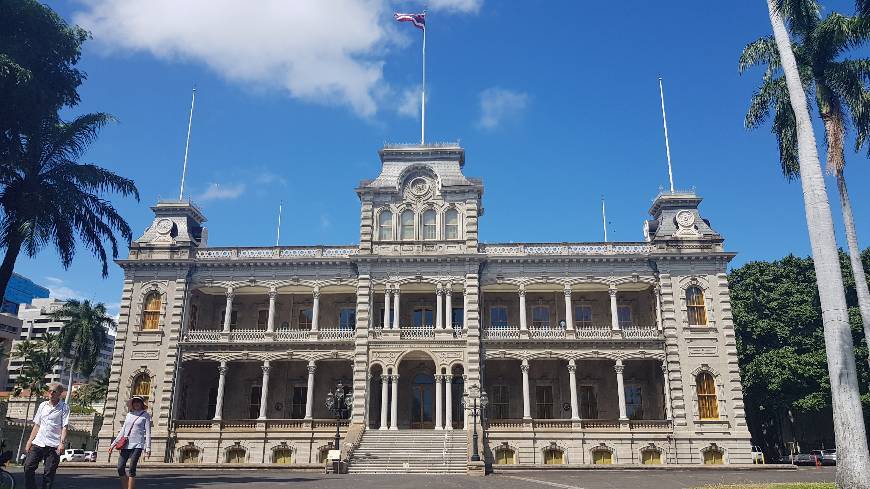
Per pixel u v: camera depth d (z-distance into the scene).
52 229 37.28
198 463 49.03
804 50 33.25
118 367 54.03
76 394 106.19
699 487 27.73
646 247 54.84
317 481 32.84
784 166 34.16
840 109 32.56
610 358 52.22
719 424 50.03
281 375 56.50
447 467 43.53
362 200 56.50
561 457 50.22
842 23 31.59
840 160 31.88
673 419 50.28
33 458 17.06
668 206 56.06
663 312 52.56
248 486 28.38
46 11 35.25
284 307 58.47
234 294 57.03
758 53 33.88
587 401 54.66
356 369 52.03
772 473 41.31
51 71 36.97
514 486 31.19
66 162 37.94
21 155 35.56
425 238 55.69
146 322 55.34
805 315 61.12
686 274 53.44
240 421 52.75
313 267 56.09
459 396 54.00
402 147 57.81
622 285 54.50
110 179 38.75
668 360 51.44
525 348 52.69
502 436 50.53
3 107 33.88
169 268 56.28
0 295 35.09
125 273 56.38
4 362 112.19
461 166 58.81
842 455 24.38
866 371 57.00
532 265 54.72
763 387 60.00
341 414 46.28
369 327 52.94
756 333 61.97
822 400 56.28
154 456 51.44
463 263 54.19
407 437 48.19
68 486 26.02
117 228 39.97
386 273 54.47
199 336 55.22
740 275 67.44
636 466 45.56
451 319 54.12
